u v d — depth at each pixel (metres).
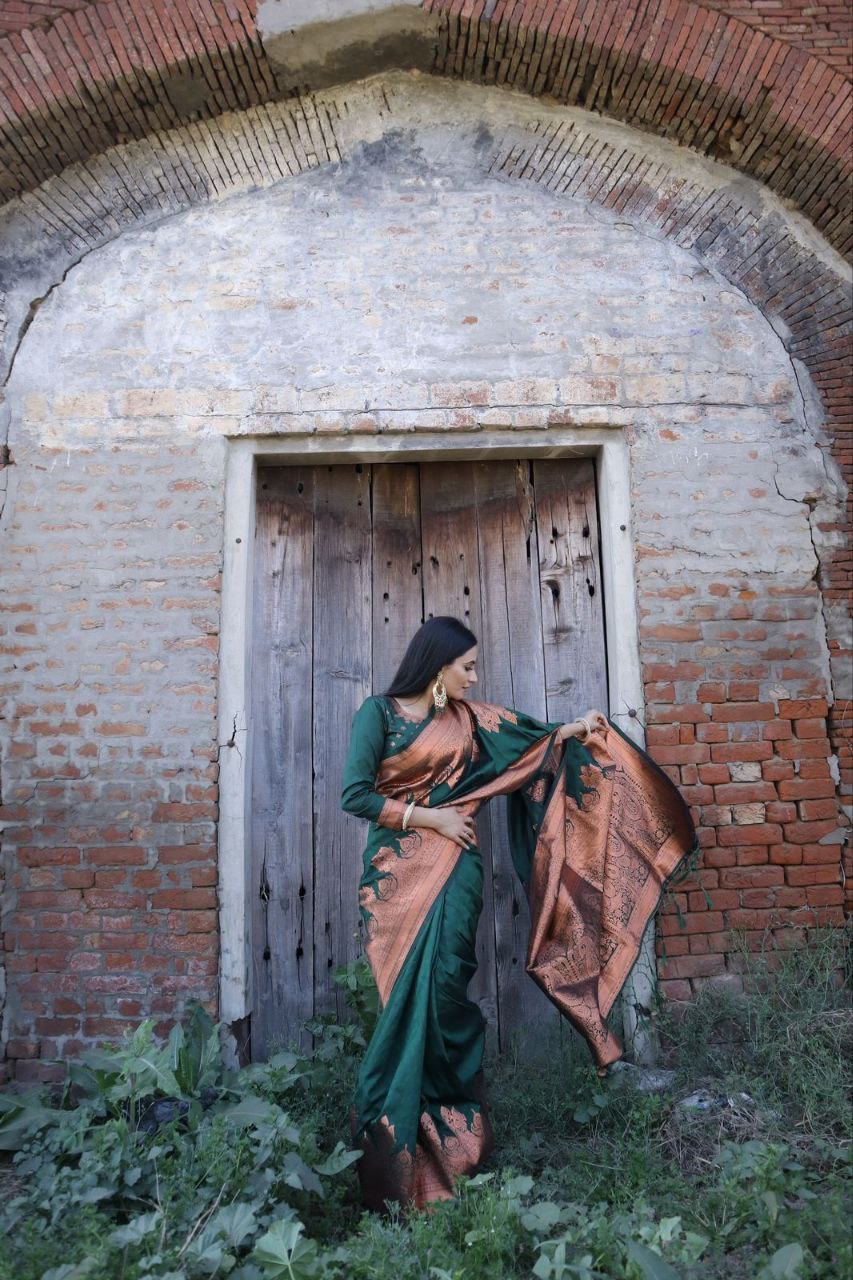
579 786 3.40
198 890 3.51
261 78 3.85
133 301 3.89
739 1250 2.40
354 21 3.72
